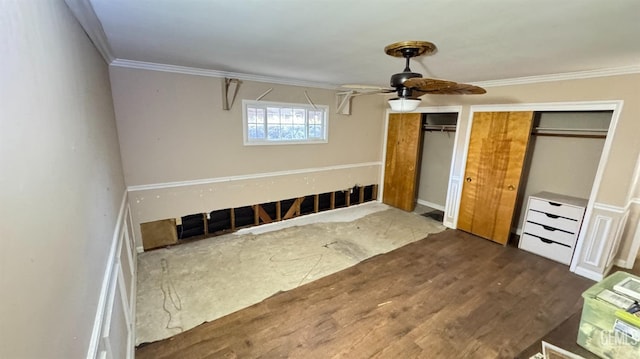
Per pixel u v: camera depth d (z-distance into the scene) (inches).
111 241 69.4
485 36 74.1
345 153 202.4
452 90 84.8
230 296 105.7
